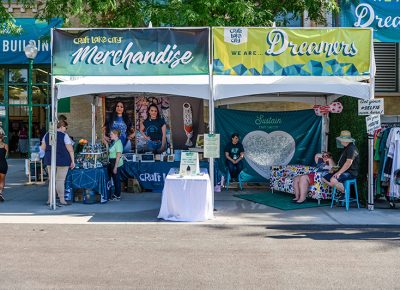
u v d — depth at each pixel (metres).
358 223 9.01
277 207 10.62
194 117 13.80
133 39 10.07
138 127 13.87
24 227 8.62
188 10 11.91
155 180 12.84
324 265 6.14
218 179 12.85
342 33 10.11
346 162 10.23
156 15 12.52
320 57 10.12
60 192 10.88
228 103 13.15
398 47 16.72
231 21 12.90
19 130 20.30
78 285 5.34
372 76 10.20
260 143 13.59
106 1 12.02
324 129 13.28
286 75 10.11
